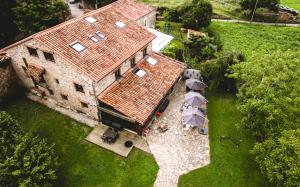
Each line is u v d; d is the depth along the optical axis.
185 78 35.50
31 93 31.73
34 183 18.86
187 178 23.67
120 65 27.33
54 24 41.62
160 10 60.62
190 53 42.09
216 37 54.94
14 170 18.94
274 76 23.83
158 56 33.78
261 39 56.78
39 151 20.48
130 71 29.88
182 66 33.47
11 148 20.09
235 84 33.88
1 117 21.77
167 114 30.11
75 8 57.12
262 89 23.64
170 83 30.62
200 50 42.44
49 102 30.61
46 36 24.92
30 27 38.69
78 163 24.30
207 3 52.53
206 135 28.14
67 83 26.94
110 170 23.83
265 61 25.97
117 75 28.36
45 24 40.00
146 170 23.98
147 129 27.20
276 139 22.23
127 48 28.95
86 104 27.56
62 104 30.03
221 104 33.03
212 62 34.03
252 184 23.72
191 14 52.16
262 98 23.97
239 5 73.81
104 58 26.50
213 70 33.44
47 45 24.45
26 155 19.78
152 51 34.38
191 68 37.44
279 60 25.16
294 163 18.81
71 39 26.19
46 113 29.22
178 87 34.56
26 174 19.00
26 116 28.78
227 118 30.89
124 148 25.58
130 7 41.41
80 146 25.77
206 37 45.00
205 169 24.58
